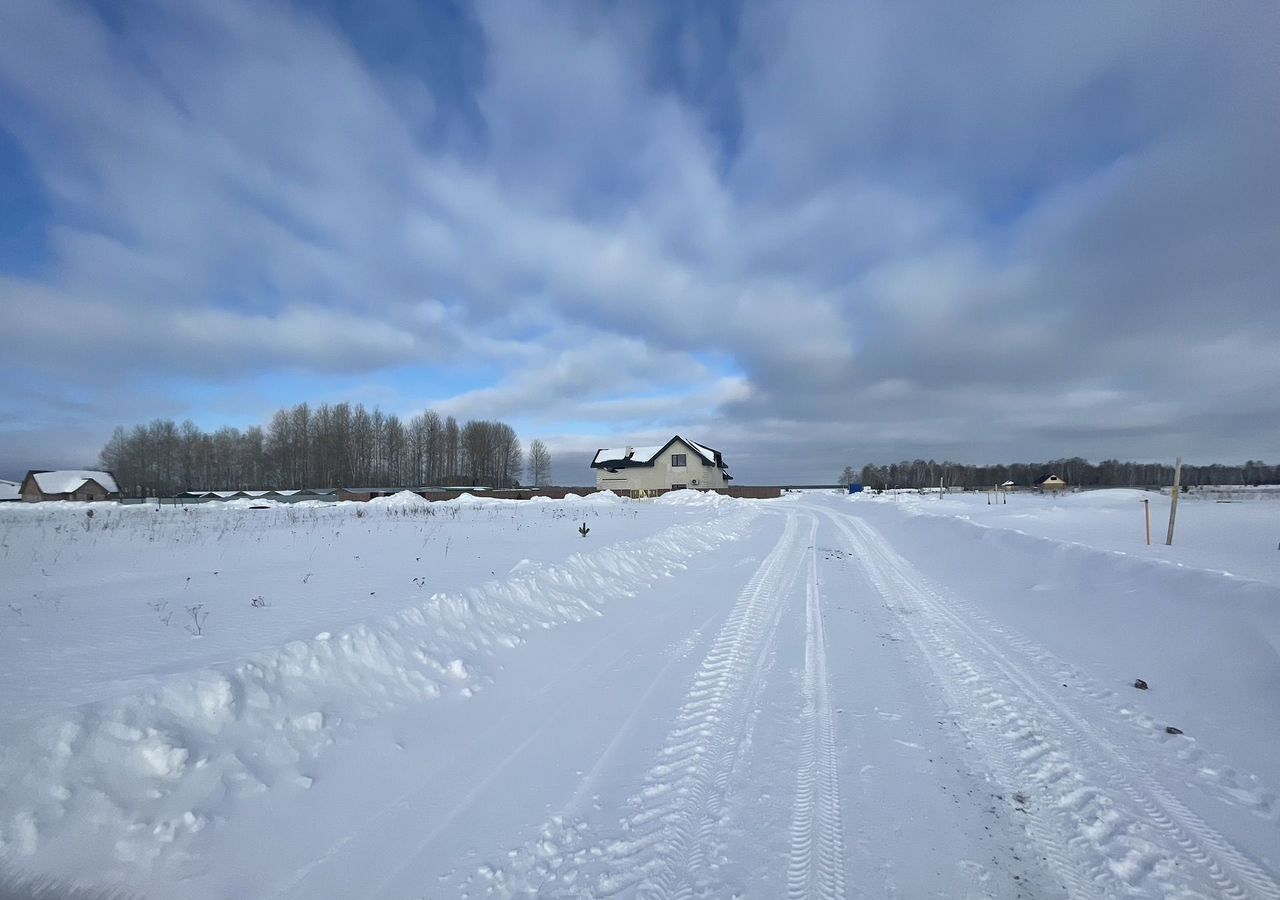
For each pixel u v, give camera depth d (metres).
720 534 20.09
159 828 3.32
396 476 86.19
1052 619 8.62
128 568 10.91
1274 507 34.34
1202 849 3.49
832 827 3.70
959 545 16.27
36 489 68.56
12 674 4.67
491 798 3.96
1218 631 6.59
